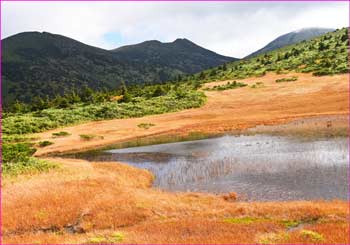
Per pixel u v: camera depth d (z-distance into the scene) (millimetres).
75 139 65500
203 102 101750
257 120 70375
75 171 35375
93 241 17062
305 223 19547
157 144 56250
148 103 101312
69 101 127875
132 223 21266
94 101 119000
